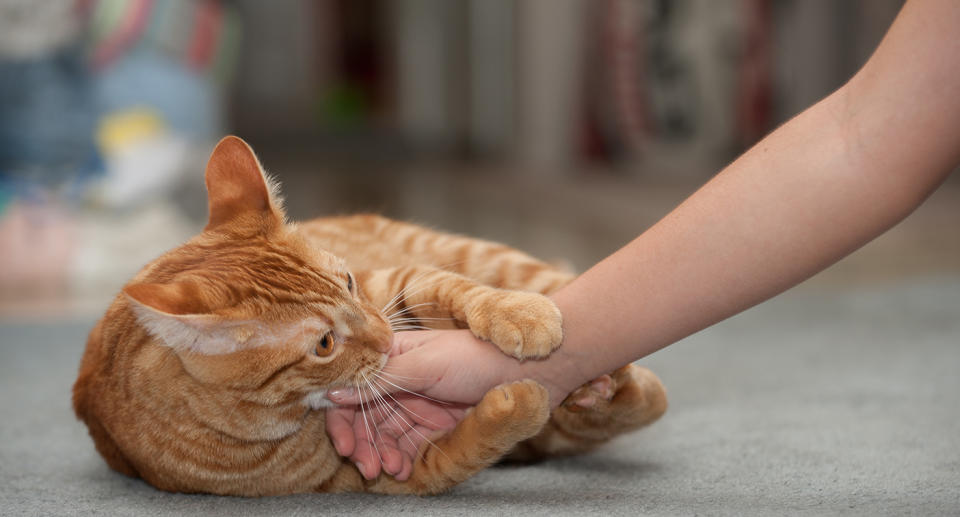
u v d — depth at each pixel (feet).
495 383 3.62
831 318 6.14
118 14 7.97
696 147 12.82
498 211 11.15
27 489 3.89
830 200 3.35
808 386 4.79
